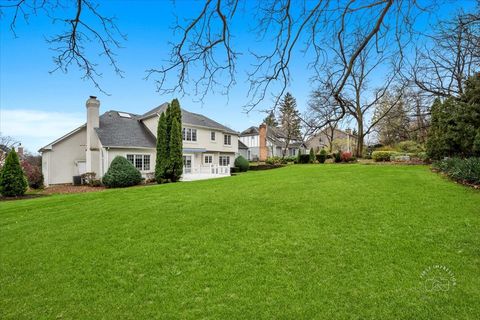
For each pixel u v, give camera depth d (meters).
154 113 22.11
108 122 21.22
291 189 8.81
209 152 26.27
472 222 5.11
